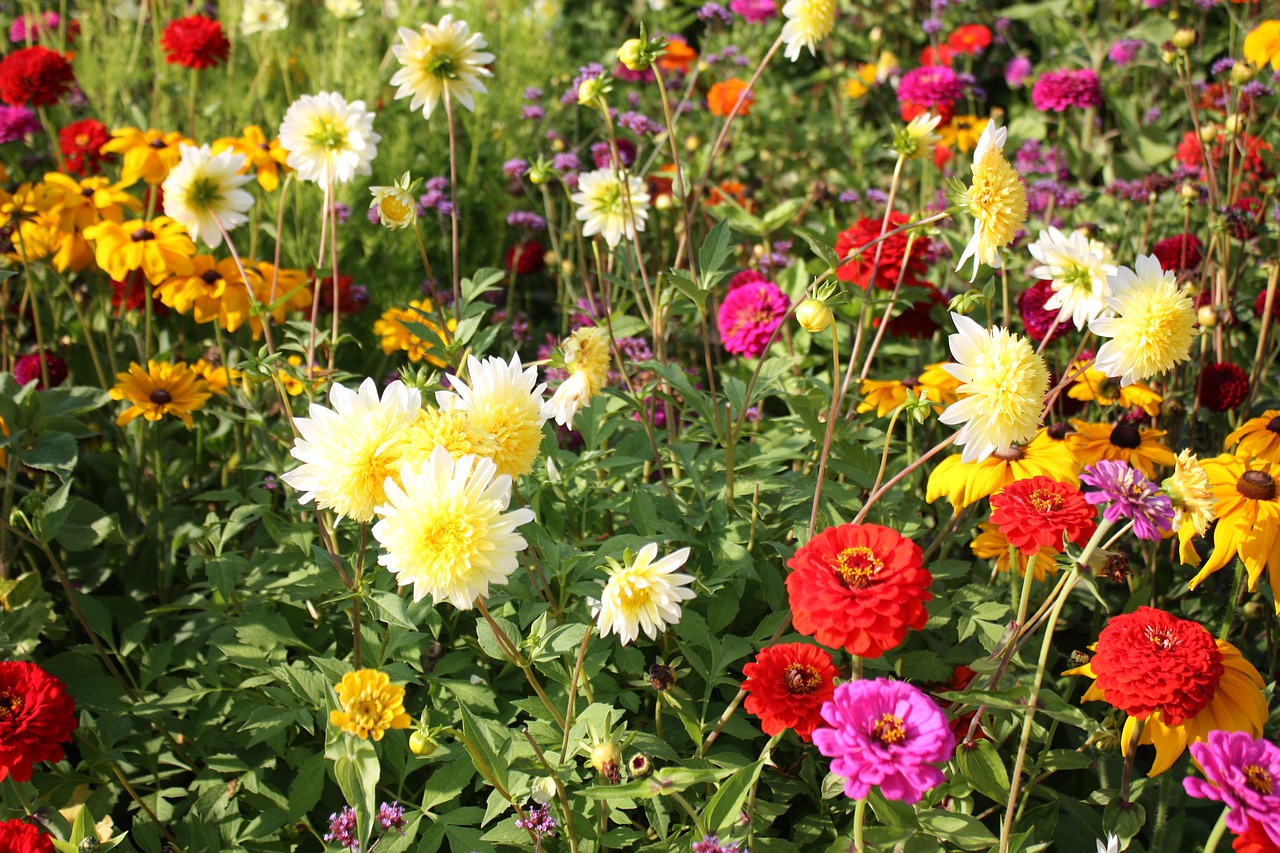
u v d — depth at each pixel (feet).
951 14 22.66
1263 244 13.28
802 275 12.60
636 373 11.44
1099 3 20.33
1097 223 14.97
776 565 9.02
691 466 9.04
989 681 6.97
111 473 11.40
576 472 9.16
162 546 10.42
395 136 16.81
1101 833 7.84
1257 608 9.23
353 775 5.87
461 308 9.32
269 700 8.34
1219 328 11.61
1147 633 6.22
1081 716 6.17
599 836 6.80
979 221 7.29
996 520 6.54
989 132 7.23
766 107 19.83
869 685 5.52
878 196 16.69
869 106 22.50
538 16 20.63
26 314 13.80
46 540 8.14
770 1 20.07
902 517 9.17
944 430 11.48
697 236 16.31
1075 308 7.22
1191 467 6.14
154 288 12.05
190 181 8.71
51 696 6.68
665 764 7.59
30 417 9.38
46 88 13.78
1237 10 20.34
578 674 6.52
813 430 9.12
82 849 6.45
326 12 19.12
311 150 8.89
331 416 5.78
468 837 6.87
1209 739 5.39
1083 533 6.32
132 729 8.34
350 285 13.53
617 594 5.72
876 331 12.78
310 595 8.41
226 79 17.71
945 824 6.46
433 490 5.32
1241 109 13.66
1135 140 18.75
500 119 17.51
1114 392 10.33
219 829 7.76
